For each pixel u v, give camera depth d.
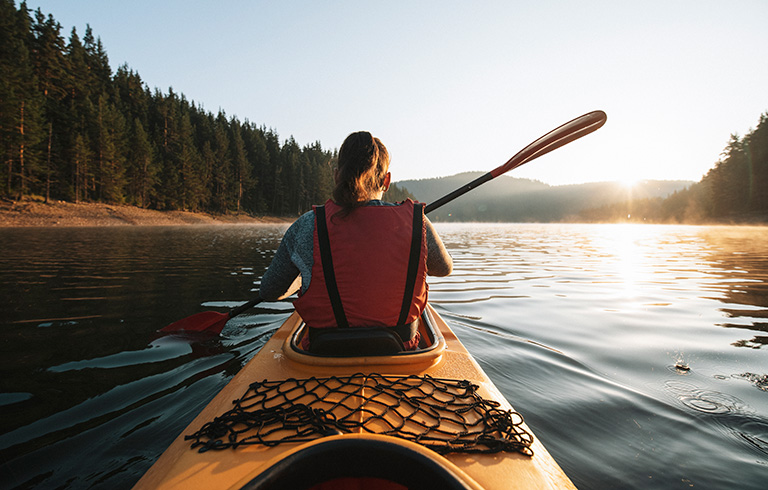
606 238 21.33
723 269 7.70
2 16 33.22
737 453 1.56
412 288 1.25
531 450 0.88
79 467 1.40
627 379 2.29
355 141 1.32
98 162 39.88
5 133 30.20
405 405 1.01
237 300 4.18
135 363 2.39
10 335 2.92
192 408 1.82
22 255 8.26
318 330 1.27
